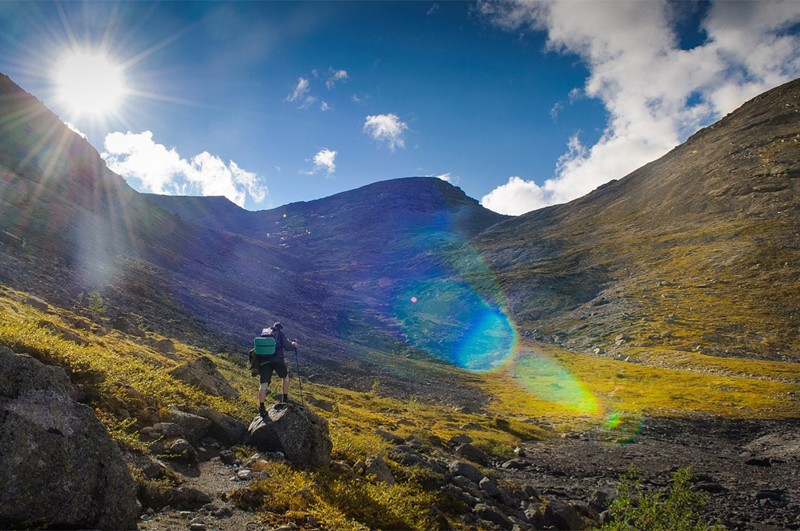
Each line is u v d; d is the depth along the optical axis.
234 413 16.94
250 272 154.75
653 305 141.25
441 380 80.56
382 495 13.15
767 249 159.88
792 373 85.56
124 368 16.50
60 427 7.63
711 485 28.11
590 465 31.86
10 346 11.72
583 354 119.81
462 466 19.53
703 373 91.50
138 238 106.19
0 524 6.57
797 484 30.16
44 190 87.12
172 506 8.99
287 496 10.35
